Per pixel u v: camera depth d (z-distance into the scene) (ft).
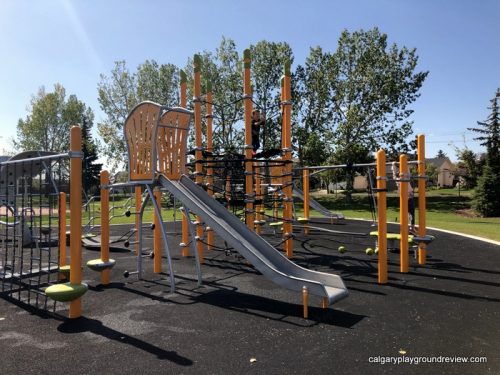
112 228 47.29
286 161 24.93
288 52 98.58
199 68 26.73
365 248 32.07
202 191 21.88
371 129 95.55
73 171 15.01
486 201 72.49
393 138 94.84
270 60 96.94
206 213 19.30
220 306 16.99
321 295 15.76
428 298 17.85
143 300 17.95
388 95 92.43
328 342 12.82
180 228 46.65
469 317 15.21
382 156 20.44
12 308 16.79
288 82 25.73
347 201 94.84
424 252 25.11
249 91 24.47
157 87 114.83
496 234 39.83
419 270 23.54
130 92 114.11
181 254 29.91
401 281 20.99
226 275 23.13
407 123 95.30
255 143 32.14
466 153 106.93
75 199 15.10
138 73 114.32
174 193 20.24
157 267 23.85
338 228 44.73
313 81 100.12
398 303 17.13
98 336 13.50
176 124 22.30
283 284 16.46
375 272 23.32
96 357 11.77
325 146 94.12
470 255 28.02
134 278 22.40
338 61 97.45
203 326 14.46
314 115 101.09
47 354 12.01
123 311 16.31
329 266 25.16
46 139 167.22
